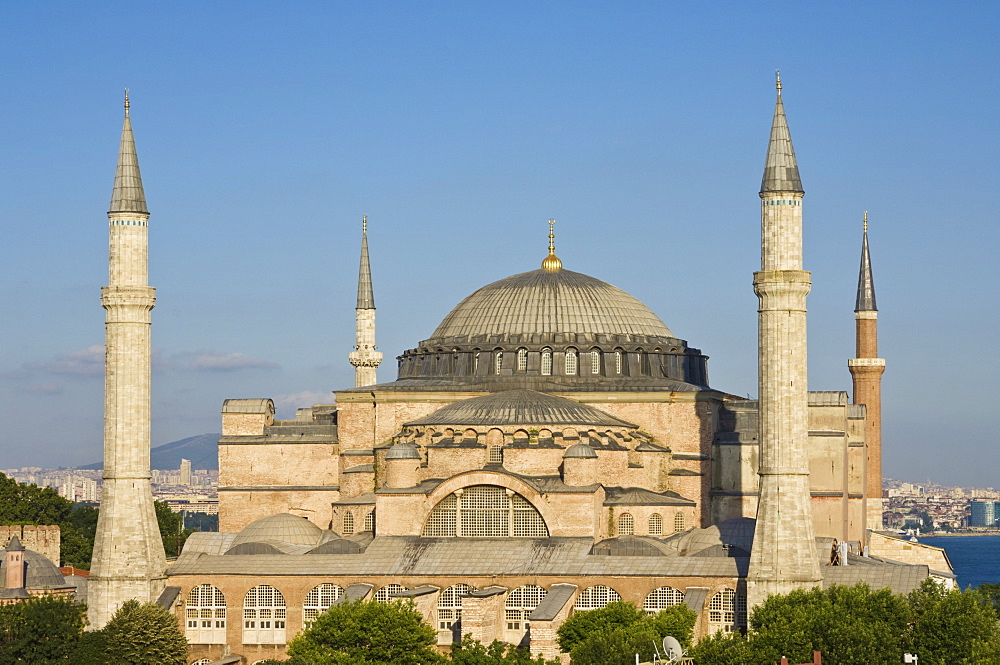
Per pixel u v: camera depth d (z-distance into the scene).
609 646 123.69
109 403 150.25
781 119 143.00
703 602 136.50
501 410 155.88
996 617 131.12
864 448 172.25
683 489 161.62
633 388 165.00
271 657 144.00
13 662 135.62
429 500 148.75
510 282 180.62
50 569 160.00
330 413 182.62
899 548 180.12
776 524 137.00
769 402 139.00
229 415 171.50
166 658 138.88
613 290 181.12
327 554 146.38
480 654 131.12
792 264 140.62
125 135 154.75
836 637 118.94
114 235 152.25
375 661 130.88
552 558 143.00
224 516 169.75
